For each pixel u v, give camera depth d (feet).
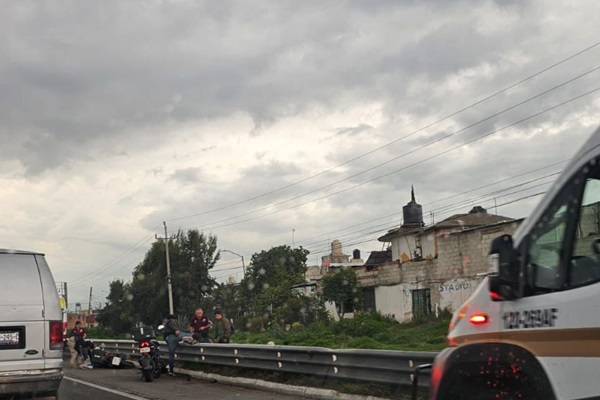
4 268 28.48
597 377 12.98
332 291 147.64
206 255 226.58
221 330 59.06
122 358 66.44
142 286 220.84
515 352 14.33
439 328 89.86
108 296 246.47
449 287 121.49
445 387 15.55
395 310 137.39
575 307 13.48
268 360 43.98
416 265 132.05
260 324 148.25
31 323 28.40
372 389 34.50
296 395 39.34
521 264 14.51
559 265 14.08
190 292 219.82
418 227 151.74
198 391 43.24
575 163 14.44
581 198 14.10
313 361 39.19
